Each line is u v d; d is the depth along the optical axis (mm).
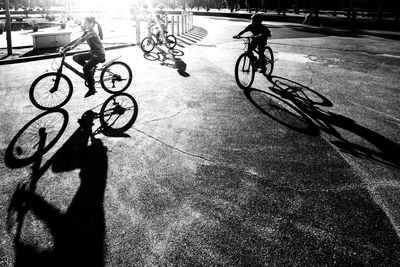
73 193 3348
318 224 2977
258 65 7570
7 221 2910
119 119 5305
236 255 2598
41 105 5781
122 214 3051
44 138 4547
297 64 10180
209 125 5184
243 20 30031
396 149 4539
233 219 3012
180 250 2635
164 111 5730
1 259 2510
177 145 4473
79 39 5629
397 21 26812
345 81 8211
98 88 6871
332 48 13734
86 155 4129
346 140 4789
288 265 2518
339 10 44281
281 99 6621
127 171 3789
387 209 3211
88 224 2910
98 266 2473
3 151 4145
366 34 20203
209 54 11609
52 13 42562
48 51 11023
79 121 5176
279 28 22656
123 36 16625
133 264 2494
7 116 5258
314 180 3695
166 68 9164
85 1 50750
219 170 3859
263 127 5176
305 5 48719
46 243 2682
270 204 3244
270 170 3891
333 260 2572
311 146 4559
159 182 3582
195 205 3201
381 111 6047
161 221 2967
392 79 8531
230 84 7625
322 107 6207
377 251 2674
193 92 6895
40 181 3539
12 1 52469
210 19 30844
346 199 3355
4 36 15508
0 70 8336
